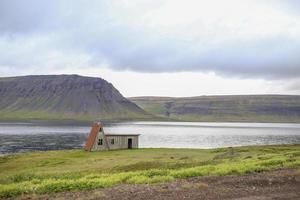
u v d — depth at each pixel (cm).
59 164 6000
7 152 11750
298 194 1903
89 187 2102
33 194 1939
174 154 7181
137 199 1767
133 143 9125
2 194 1919
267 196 1847
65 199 1778
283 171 2658
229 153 5847
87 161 6203
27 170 5344
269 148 8275
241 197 1817
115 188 2047
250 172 2655
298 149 7856
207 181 2258
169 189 2003
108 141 8750
